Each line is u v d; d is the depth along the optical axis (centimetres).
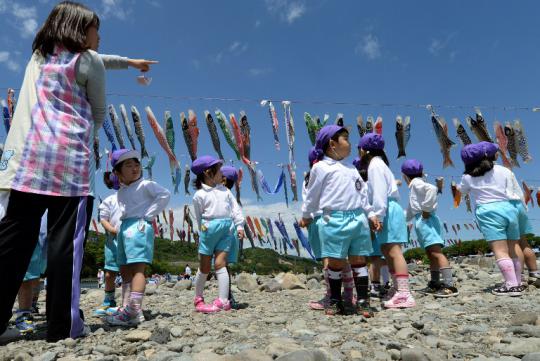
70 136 267
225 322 322
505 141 571
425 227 461
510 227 430
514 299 385
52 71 272
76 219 267
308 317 334
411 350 192
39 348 242
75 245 265
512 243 441
